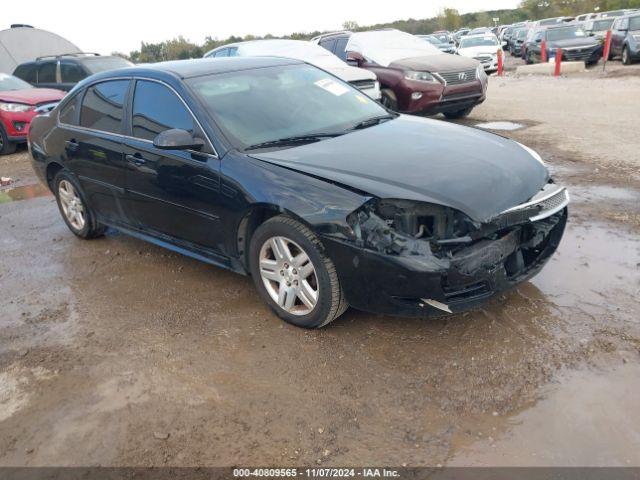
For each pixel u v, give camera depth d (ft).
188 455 8.68
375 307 10.55
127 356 11.41
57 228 19.84
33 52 65.41
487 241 10.31
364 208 10.18
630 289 12.30
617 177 20.31
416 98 31.58
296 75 15.44
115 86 15.39
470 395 9.45
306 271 11.29
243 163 11.83
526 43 78.79
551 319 11.37
